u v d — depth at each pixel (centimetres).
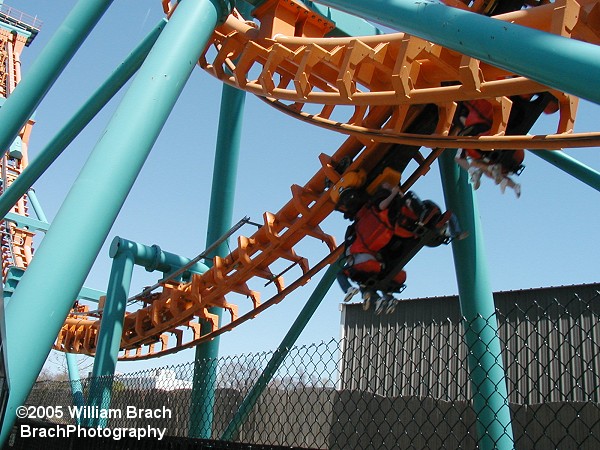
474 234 709
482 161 584
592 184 699
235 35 747
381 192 701
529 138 498
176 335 1310
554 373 1317
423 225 670
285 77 754
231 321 1144
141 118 462
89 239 409
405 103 555
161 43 510
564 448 1100
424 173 739
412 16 362
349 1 412
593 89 263
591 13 405
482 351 648
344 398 778
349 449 744
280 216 929
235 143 1173
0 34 2489
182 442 574
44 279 388
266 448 492
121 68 741
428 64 589
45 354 383
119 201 434
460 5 564
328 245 917
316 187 854
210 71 800
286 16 735
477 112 592
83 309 1773
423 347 1548
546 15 415
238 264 1034
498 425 611
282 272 1018
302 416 805
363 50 579
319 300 1016
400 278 719
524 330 1443
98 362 1102
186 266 1135
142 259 1212
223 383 541
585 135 461
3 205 744
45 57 585
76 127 750
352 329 1808
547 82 288
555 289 1432
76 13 591
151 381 661
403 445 1142
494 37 311
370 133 655
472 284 695
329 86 760
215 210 1176
